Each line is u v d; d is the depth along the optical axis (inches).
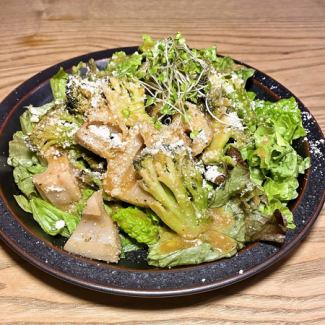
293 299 11.5
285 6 20.7
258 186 12.1
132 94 13.2
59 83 14.6
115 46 18.5
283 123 13.4
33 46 18.3
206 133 12.8
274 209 11.8
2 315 11.1
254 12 20.4
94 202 11.7
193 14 20.1
